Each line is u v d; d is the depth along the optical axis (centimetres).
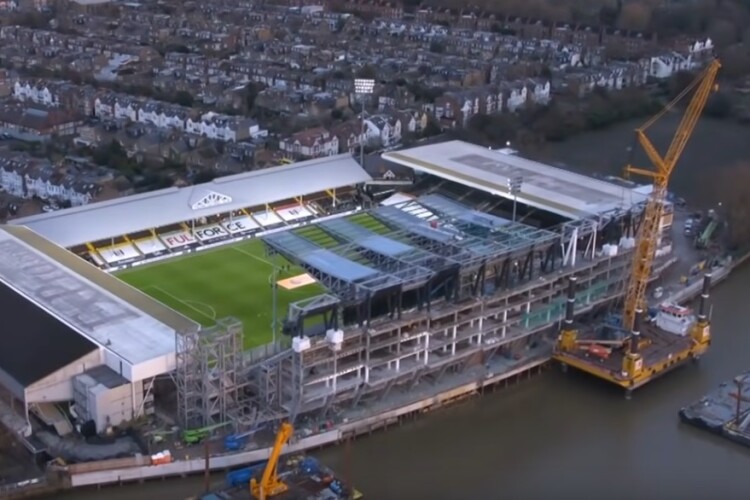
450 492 19938
